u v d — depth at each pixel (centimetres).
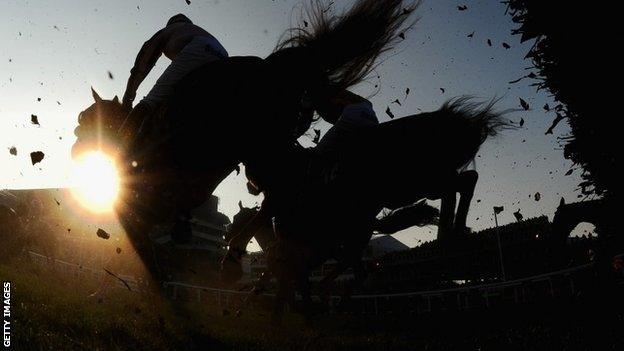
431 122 397
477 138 400
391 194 399
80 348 251
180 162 331
